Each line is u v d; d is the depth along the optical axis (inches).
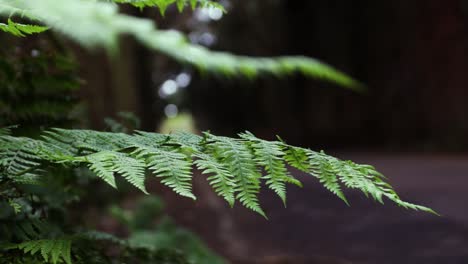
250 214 342.0
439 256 204.8
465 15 810.8
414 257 211.8
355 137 1047.0
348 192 366.3
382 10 973.2
